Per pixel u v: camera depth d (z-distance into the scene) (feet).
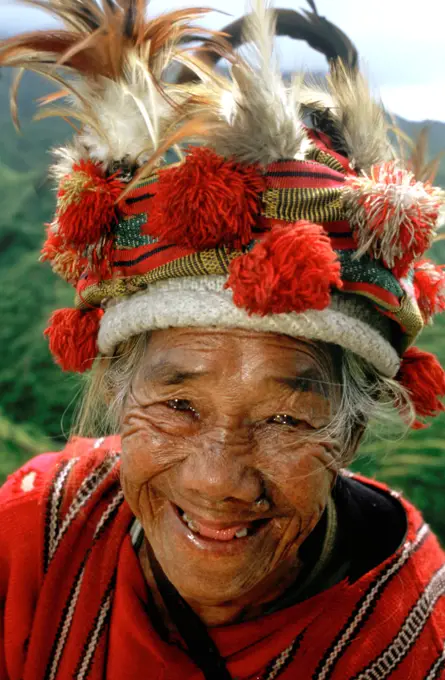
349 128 3.53
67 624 3.99
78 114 3.40
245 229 3.02
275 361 3.13
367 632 3.74
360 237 3.18
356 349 3.29
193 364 3.16
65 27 3.41
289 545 3.46
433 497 8.89
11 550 4.11
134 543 3.97
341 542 3.91
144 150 3.31
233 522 3.30
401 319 3.43
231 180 2.98
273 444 3.26
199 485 3.22
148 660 3.77
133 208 3.29
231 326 3.12
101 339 3.63
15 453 10.16
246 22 3.35
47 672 4.03
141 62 3.32
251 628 3.66
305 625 3.67
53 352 3.97
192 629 3.71
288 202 3.11
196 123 3.11
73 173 3.34
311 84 3.73
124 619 3.79
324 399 3.31
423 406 3.98
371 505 4.11
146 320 3.25
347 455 3.80
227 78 3.47
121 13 3.34
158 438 3.35
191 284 3.15
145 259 3.26
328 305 3.15
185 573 3.40
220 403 3.19
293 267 2.87
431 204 3.21
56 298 12.80
